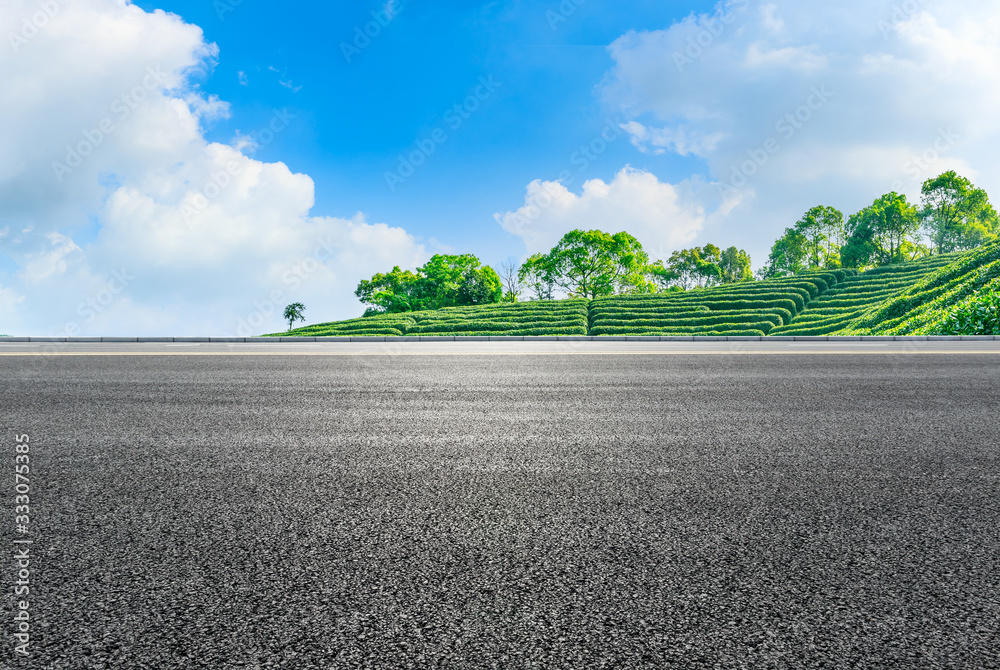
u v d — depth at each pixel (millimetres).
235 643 1435
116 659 1375
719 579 1749
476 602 1618
